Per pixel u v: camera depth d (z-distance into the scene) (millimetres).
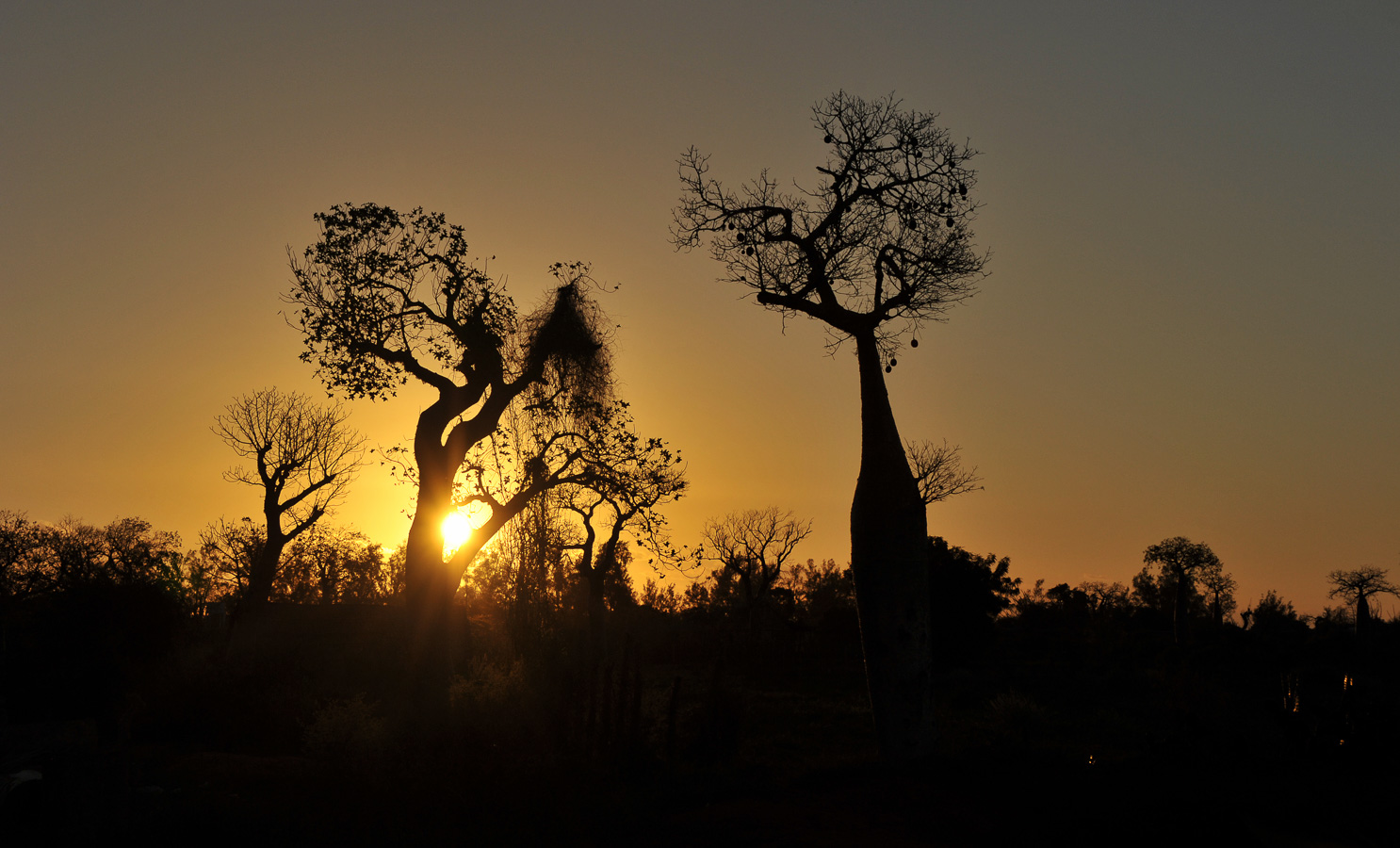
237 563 48906
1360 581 77625
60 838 9492
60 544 44219
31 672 20125
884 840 8789
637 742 13859
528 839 9109
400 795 10898
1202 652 43719
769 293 17484
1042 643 70750
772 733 25703
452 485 25484
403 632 27406
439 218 26688
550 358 25328
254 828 9484
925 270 17094
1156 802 9336
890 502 15578
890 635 15094
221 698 20062
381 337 26469
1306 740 11633
